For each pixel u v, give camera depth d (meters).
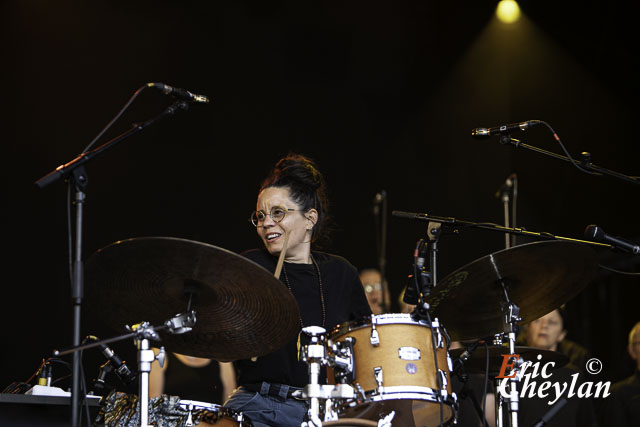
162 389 9.59
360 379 5.31
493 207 15.02
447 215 15.23
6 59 14.10
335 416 5.14
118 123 14.50
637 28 13.45
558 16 14.42
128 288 5.38
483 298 6.34
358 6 15.44
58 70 14.30
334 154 15.49
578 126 14.58
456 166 15.36
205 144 14.97
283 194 6.64
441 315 6.39
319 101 15.58
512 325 6.13
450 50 15.51
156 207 14.55
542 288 6.39
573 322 14.94
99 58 14.52
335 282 6.67
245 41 15.33
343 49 15.66
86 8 14.45
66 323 13.55
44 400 5.55
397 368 5.29
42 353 13.41
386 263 15.12
